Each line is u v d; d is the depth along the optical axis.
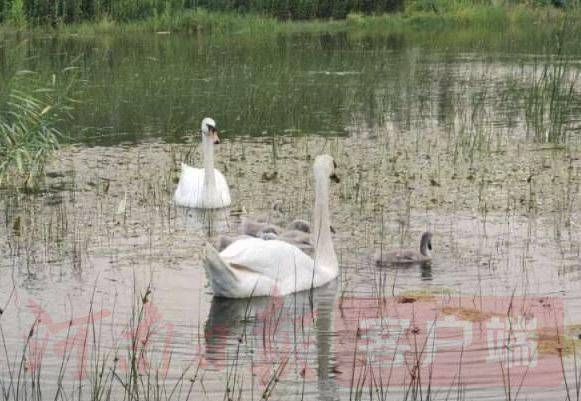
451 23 46.81
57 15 41.56
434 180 16.33
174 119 22.41
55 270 12.08
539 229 13.54
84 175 17.41
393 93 25.84
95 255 12.70
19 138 17.30
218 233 13.91
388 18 47.62
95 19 42.66
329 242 11.89
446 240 13.17
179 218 14.74
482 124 21.48
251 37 40.41
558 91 23.33
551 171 17.09
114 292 11.27
